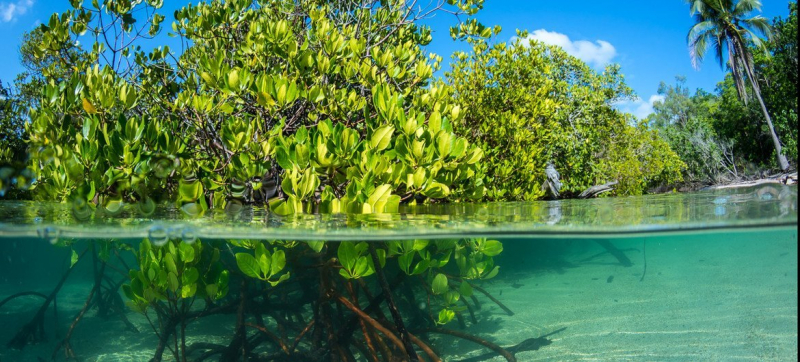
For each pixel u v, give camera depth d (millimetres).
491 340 4938
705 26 33219
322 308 4520
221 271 4301
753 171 35844
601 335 5031
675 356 4559
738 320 5496
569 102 18781
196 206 5180
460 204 6984
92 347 4848
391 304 4312
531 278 6762
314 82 6445
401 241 4395
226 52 7102
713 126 37875
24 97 9672
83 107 5395
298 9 8008
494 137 9031
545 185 12078
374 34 7801
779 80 32438
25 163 5500
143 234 3938
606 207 6852
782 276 6730
